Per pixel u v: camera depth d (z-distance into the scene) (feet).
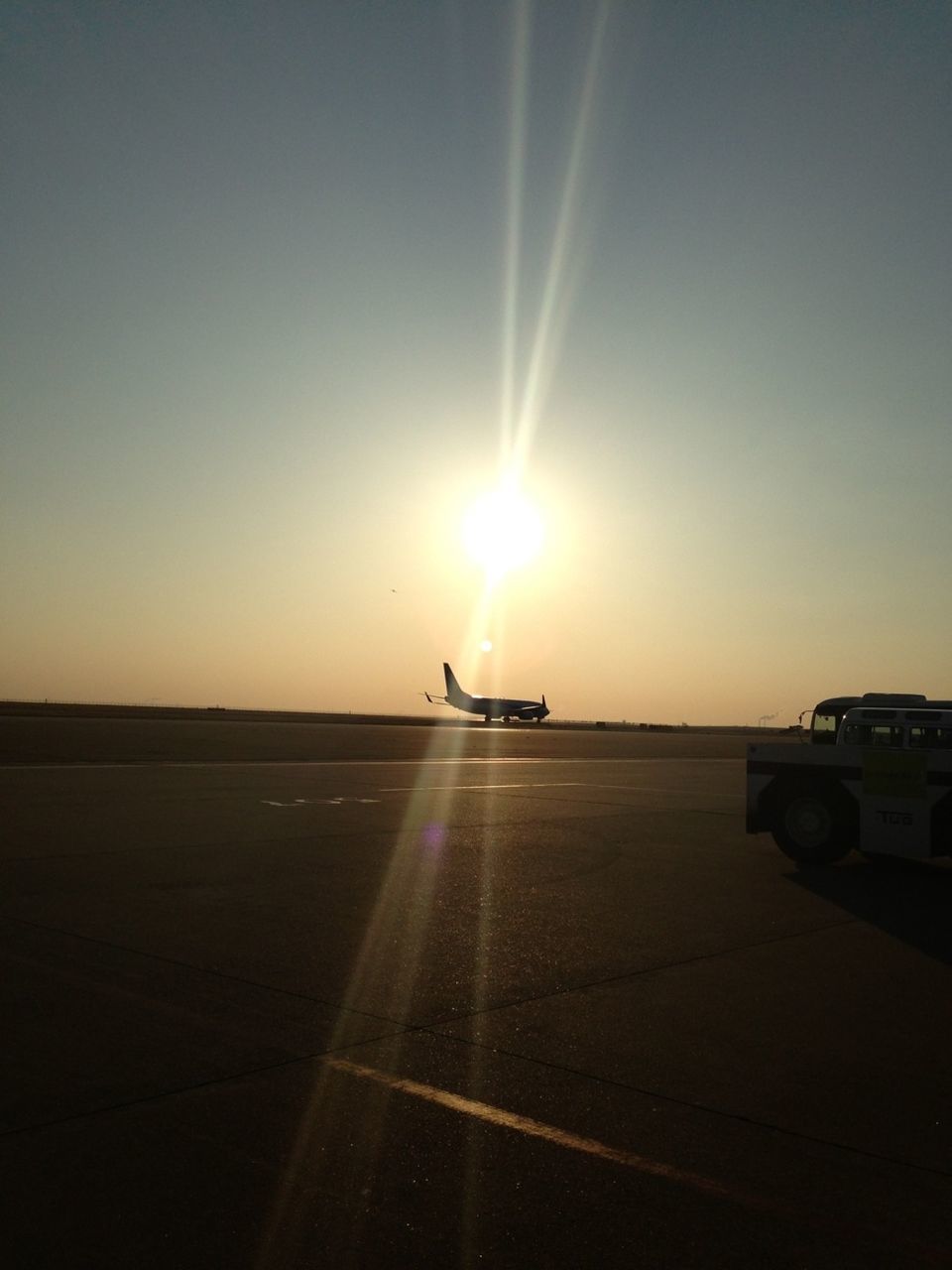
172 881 39.81
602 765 130.62
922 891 43.14
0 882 38.52
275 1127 17.58
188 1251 13.61
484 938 32.30
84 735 149.18
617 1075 20.53
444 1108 18.60
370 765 111.34
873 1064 21.45
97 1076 19.74
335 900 37.32
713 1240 14.15
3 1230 14.01
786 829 49.16
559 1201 15.20
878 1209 15.11
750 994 26.53
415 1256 13.61
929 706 55.42
